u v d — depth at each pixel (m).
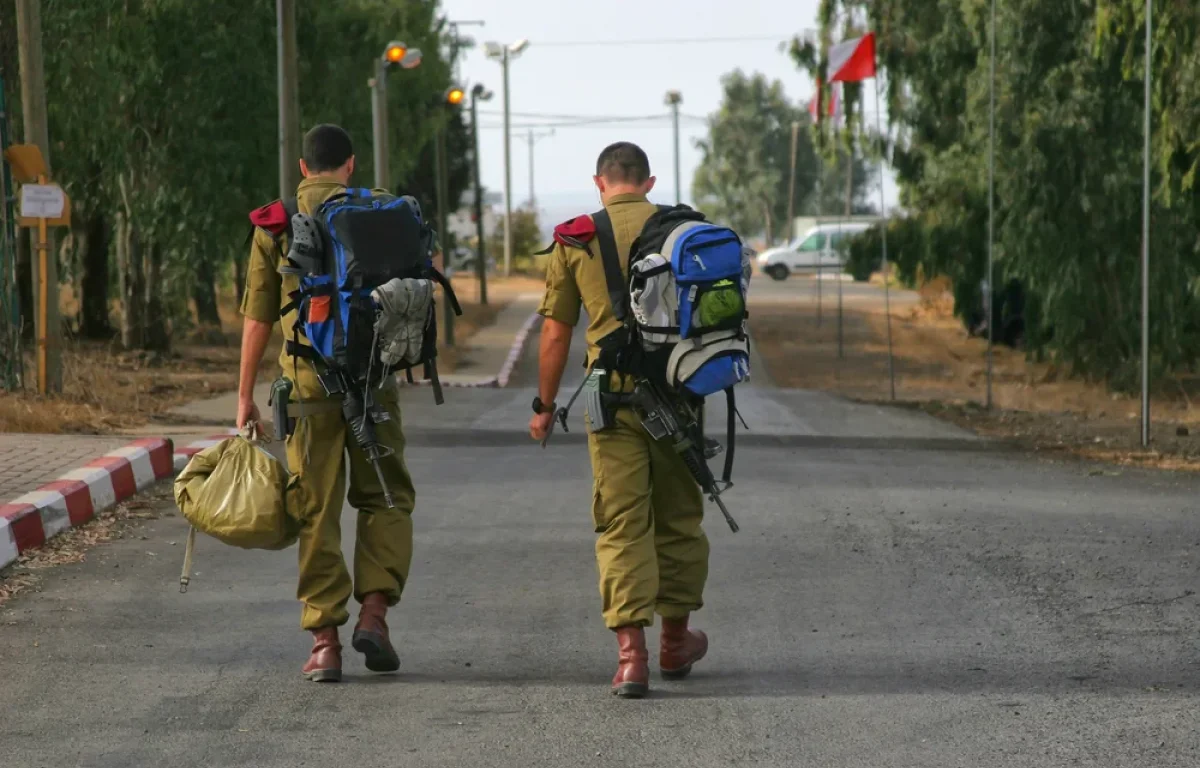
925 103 55.28
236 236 47.78
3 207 30.91
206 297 60.59
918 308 98.44
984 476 24.59
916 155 56.75
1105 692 10.88
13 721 10.11
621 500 10.79
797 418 37.31
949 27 53.38
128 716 10.24
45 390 30.61
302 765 9.21
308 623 11.17
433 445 28.78
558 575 15.51
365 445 10.80
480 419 34.12
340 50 51.91
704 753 9.45
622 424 10.80
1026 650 12.27
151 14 43.25
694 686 11.16
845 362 66.94
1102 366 51.41
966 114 51.62
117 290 60.75
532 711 10.41
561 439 29.97
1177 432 34.72
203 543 16.88
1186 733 9.81
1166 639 12.62
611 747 9.58
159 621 13.13
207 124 45.66
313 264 10.77
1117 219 46.75
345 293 10.73
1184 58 33.03
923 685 11.13
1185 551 16.89
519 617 13.54
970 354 71.31
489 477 23.52
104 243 57.41
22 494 17.84
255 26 46.66
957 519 19.33
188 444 25.48
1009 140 48.47
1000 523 19.00
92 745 9.59
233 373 46.69
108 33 42.12
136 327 51.25
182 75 45.06
